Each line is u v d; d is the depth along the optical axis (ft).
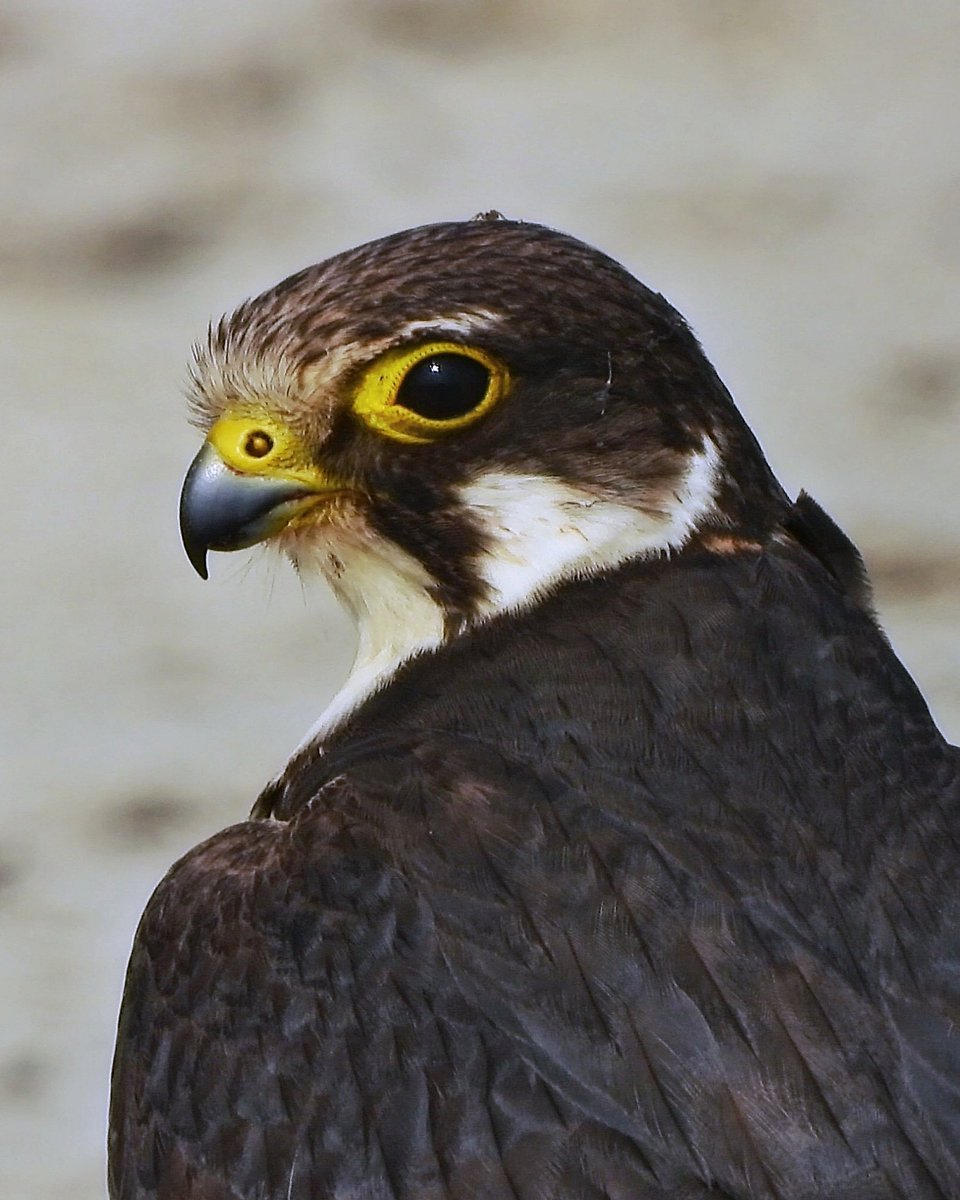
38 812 60.75
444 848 28.60
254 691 65.31
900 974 27.61
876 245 87.35
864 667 30.35
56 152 93.56
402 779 29.55
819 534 32.09
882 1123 26.27
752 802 28.78
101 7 104.42
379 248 32.22
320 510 32.53
